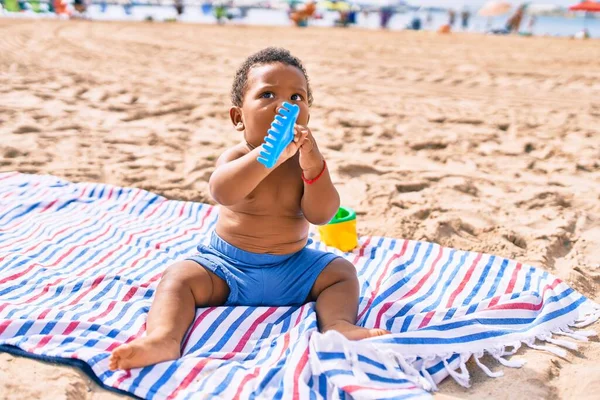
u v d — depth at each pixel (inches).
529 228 145.0
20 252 121.8
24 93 273.3
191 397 78.0
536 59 468.4
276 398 78.3
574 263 127.1
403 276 113.7
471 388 83.9
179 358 85.4
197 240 131.8
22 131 211.5
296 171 98.7
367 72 389.4
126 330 93.8
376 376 81.4
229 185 89.5
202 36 592.1
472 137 228.1
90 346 88.4
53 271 113.7
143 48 468.4
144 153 197.0
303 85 98.5
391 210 156.4
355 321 96.0
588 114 271.0
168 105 266.5
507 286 112.6
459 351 89.1
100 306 100.0
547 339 95.6
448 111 274.4
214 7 824.3
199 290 95.0
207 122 242.4
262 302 100.3
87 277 110.7
